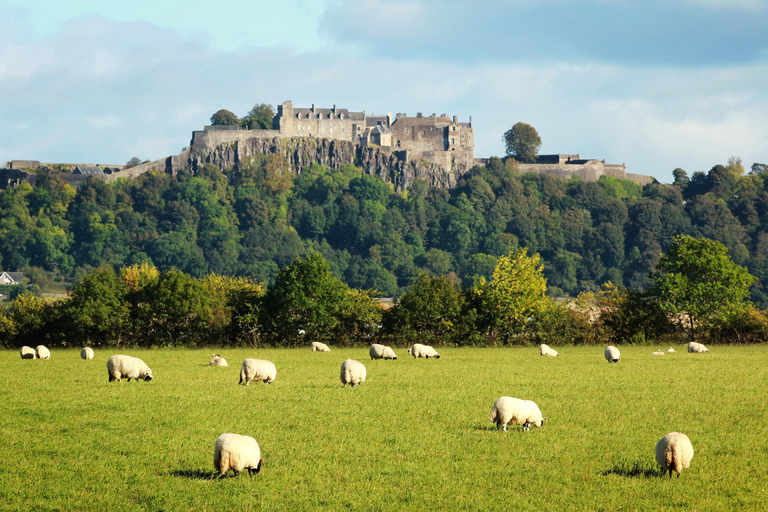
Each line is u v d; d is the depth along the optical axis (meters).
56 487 30.92
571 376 62.72
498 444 37.19
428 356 85.56
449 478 32.19
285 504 29.23
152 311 105.88
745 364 73.00
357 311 109.06
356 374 56.28
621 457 34.94
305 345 107.62
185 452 35.81
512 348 104.25
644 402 48.16
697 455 35.19
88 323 104.75
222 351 97.25
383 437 38.59
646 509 28.77
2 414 43.97
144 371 59.09
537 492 30.52
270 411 44.91
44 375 63.72
